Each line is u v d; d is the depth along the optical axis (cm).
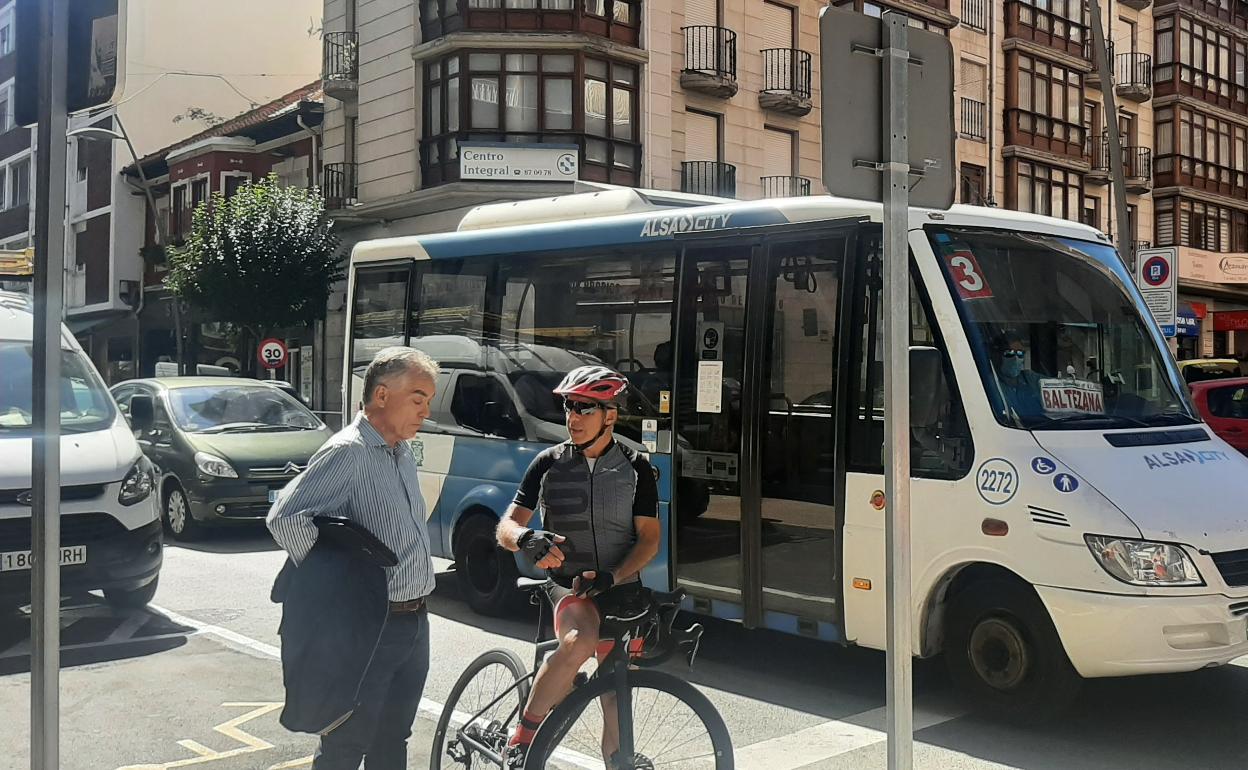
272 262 2755
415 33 2580
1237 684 636
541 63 2448
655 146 2580
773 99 2786
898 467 349
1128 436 597
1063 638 542
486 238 875
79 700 623
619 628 380
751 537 676
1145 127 4147
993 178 3500
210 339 3497
